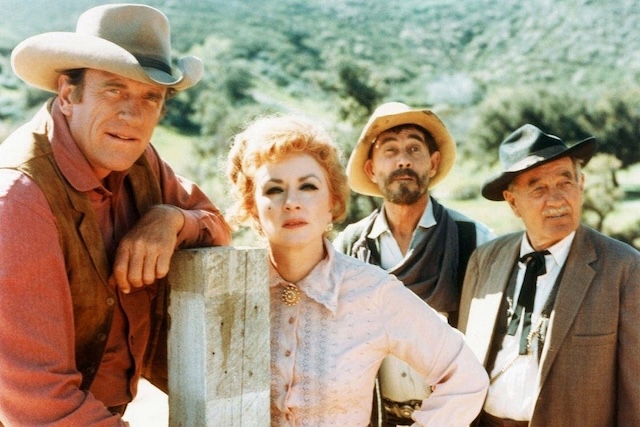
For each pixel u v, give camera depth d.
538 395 2.54
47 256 1.58
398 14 42.53
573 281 2.59
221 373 1.73
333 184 2.02
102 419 1.61
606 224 16.41
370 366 1.99
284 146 1.92
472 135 19.77
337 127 19.64
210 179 18.56
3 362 1.52
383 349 2.01
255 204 2.03
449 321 3.14
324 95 23.34
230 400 1.75
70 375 1.59
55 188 1.66
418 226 3.18
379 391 2.93
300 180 1.93
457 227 3.24
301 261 2.00
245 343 1.77
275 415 1.97
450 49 37.47
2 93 23.70
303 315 1.99
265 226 1.95
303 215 1.92
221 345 1.72
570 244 2.69
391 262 3.25
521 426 2.62
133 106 1.74
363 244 3.32
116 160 1.74
